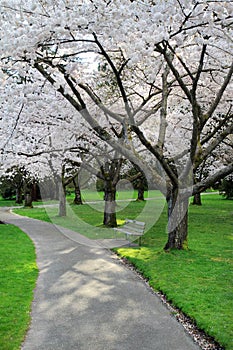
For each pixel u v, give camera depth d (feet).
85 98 31.78
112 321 14.99
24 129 37.27
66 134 37.24
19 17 16.46
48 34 16.70
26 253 29.45
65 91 22.16
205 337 13.56
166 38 16.10
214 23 18.57
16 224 51.60
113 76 34.17
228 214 57.41
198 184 26.71
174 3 14.88
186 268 23.11
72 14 15.10
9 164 46.91
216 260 25.38
